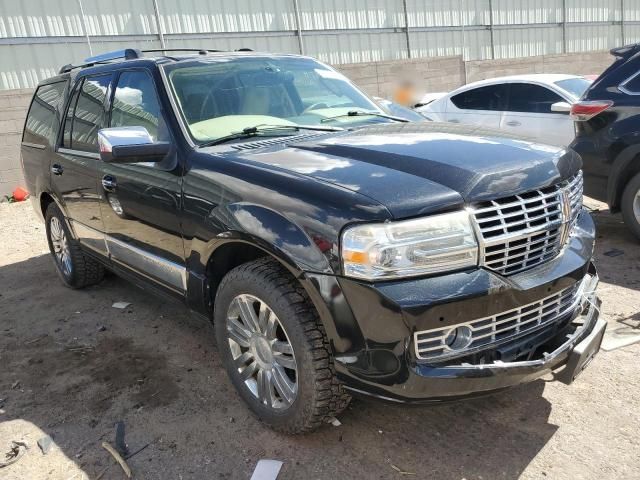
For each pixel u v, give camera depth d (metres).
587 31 20.84
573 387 3.09
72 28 11.17
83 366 3.76
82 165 4.16
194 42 12.55
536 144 2.93
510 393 3.09
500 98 8.46
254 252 2.89
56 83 5.10
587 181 5.39
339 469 2.61
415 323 2.21
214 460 2.74
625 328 3.66
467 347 2.33
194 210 2.96
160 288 3.55
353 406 3.07
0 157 9.82
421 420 2.93
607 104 5.09
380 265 2.23
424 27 16.30
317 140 3.10
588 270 2.95
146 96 3.60
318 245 2.35
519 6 18.58
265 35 13.46
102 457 2.82
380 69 13.16
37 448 2.92
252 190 2.65
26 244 7.16
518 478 2.47
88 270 4.99
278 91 3.77
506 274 2.41
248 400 2.98
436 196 2.30
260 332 2.80
